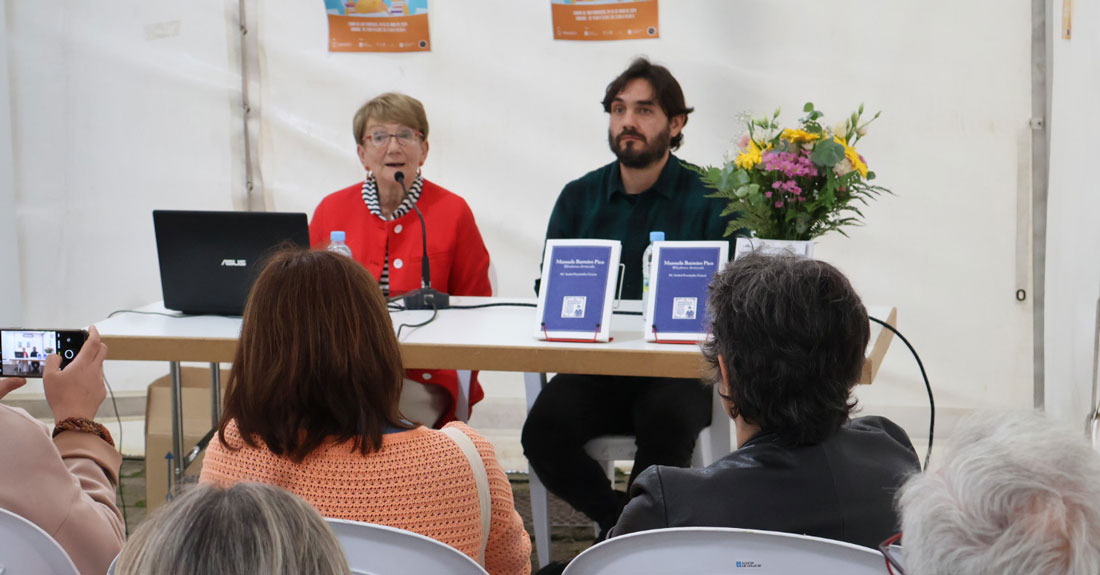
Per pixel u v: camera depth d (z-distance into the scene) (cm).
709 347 132
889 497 119
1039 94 316
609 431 245
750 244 217
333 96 353
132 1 352
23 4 351
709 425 241
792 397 120
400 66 350
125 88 355
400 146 287
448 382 262
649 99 271
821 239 338
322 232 298
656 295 218
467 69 348
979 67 319
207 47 352
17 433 123
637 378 247
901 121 327
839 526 117
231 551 64
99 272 365
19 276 363
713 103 337
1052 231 311
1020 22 314
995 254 327
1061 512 65
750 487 118
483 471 130
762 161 214
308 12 349
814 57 329
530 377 273
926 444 339
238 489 70
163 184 360
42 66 354
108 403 372
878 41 325
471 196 355
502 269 359
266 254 238
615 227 283
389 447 127
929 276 332
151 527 68
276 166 358
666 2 334
